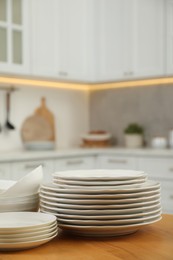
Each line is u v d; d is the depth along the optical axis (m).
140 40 3.93
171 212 3.43
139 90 4.40
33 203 1.06
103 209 0.95
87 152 3.87
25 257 0.82
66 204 0.96
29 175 1.02
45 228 0.89
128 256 0.82
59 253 0.84
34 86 4.26
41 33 3.78
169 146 4.17
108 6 4.13
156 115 4.28
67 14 4.01
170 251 0.85
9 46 3.53
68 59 4.02
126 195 0.95
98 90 4.73
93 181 0.98
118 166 3.79
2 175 3.18
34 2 3.72
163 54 3.79
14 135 4.07
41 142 3.96
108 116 4.64
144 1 3.89
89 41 4.22
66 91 4.59
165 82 4.21
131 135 4.23
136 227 0.95
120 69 4.07
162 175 3.49
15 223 0.95
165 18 3.77
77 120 4.70
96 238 0.97
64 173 1.11
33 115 4.25
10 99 4.04
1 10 3.51
